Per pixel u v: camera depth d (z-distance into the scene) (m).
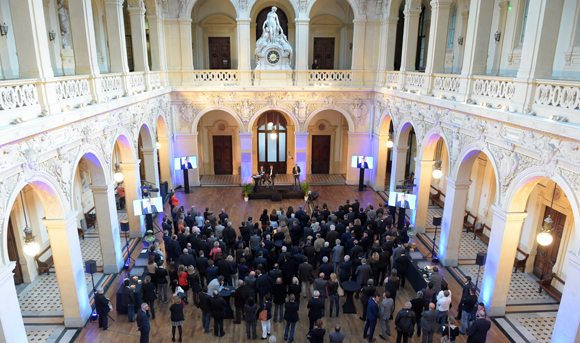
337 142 26.03
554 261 12.84
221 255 12.00
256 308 10.29
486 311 11.39
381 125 21.36
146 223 15.74
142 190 16.86
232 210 19.31
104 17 18.91
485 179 16.73
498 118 10.16
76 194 16.67
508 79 10.08
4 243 7.70
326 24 24.47
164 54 20.62
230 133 25.41
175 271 12.26
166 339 10.30
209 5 23.61
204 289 10.37
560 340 8.49
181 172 23.28
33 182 8.74
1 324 7.55
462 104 11.98
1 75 11.47
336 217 14.66
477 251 15.28
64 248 10.08
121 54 13.95
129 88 14.59
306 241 13.84
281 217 15.23
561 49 11.63
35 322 10.88
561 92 8.40
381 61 21.08
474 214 17.47
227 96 21.58
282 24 24.45
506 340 10.26
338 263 12.57
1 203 7.51
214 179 24.86
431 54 14.78
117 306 11.27
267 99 21.84
